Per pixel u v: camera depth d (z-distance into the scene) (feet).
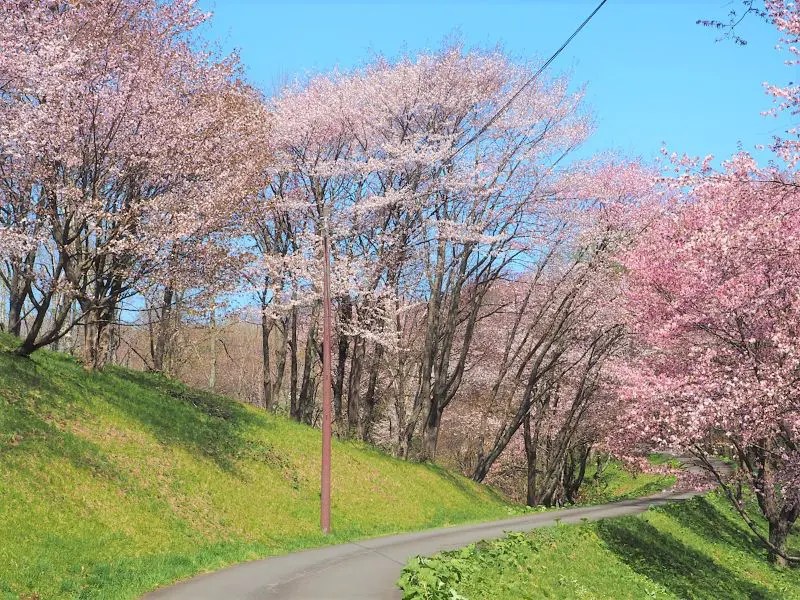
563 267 138.41
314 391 137.49
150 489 66.28
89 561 48.78
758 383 63.21
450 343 136.67
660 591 74.59
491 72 123.34
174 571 49.65
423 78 118.01
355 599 42.47
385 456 119.85
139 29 88.02
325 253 88.02
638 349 123.85
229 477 79.66
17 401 66.39
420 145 117.29
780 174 61.16
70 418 69.97
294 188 120.88
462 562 52.80
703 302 71.15
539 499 155.43
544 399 156.04
